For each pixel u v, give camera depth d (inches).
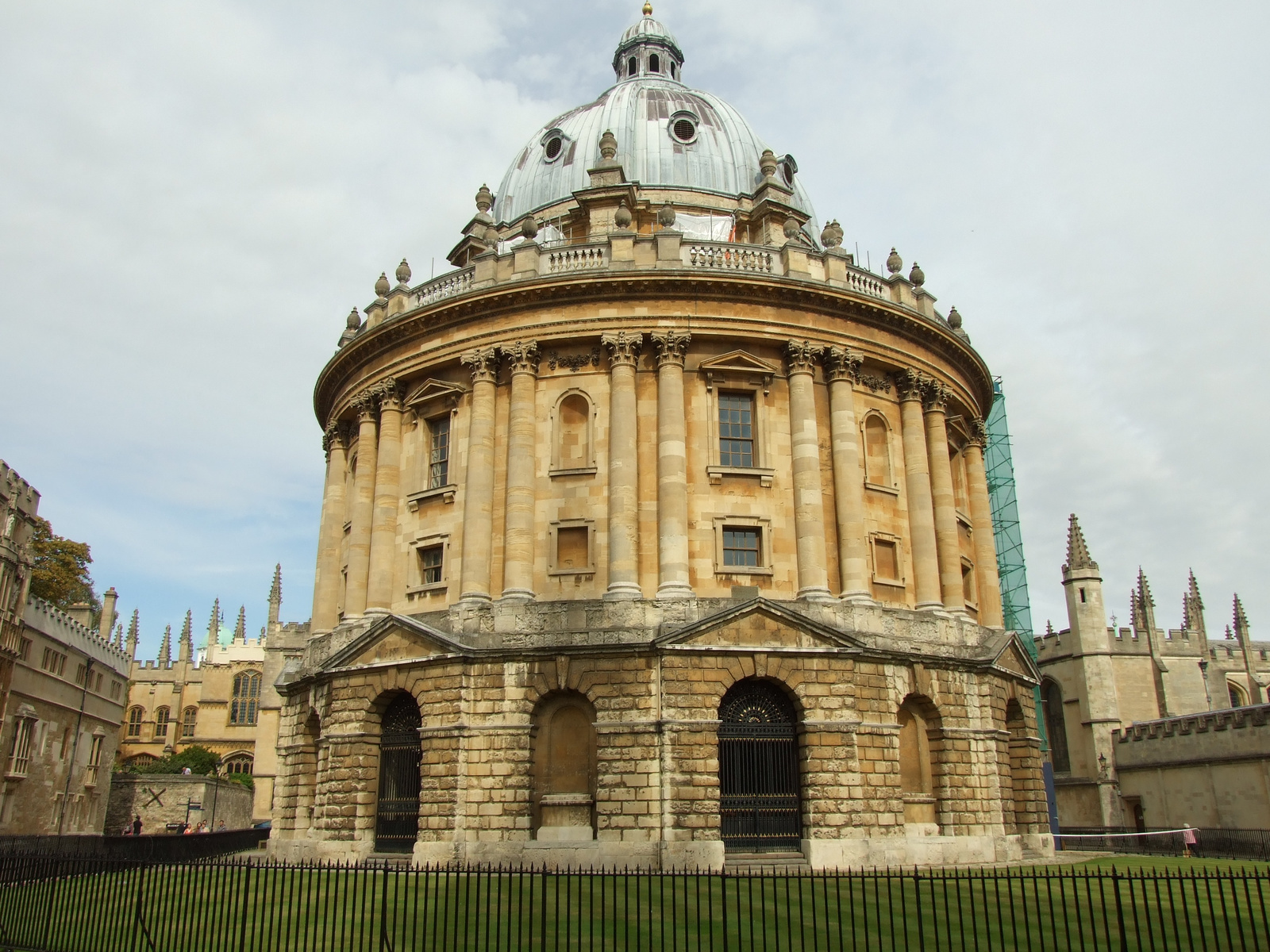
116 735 2849.4
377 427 1707.7
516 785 1327.5
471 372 1558.8
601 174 1827.0
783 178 2081.7
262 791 2942.9
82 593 3048.7
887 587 1544.0
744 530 1487.5
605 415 1499.8
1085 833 2755.9
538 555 1466.5
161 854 1699.1
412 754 1443.2
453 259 1977.1
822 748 1328.7
